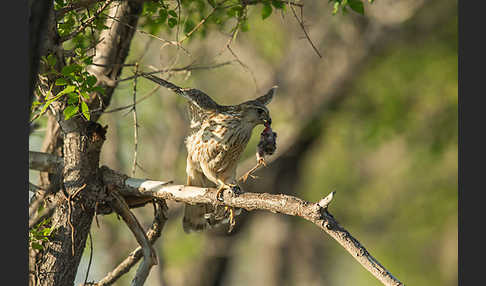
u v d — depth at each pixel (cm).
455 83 1659
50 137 804
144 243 712
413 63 1667
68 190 688
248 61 1655
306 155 1647
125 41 792
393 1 1506
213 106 806
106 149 1344
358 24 1531
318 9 1562
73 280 698
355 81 1580
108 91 781
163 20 797
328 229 596
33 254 707
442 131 1712
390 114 1612
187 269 1572
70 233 688
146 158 1527
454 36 1703
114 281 751
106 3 717
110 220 1462
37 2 514
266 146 793
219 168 838
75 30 712
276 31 1560
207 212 821
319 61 1562
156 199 736
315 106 1536
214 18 859
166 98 1486
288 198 632
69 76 627
